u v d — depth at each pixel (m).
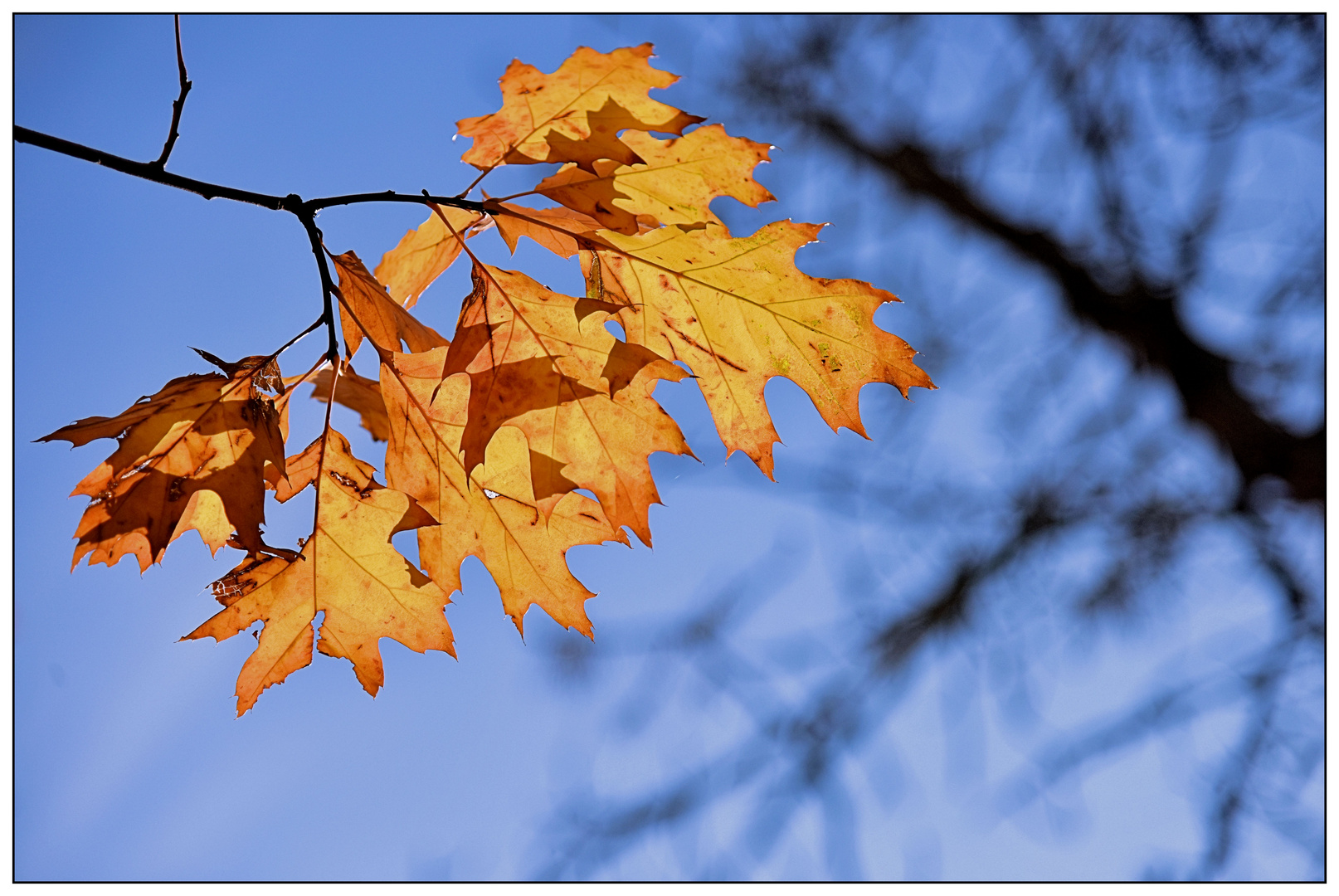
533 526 1.46
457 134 1.43
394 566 1.47
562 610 1.47
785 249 1.46
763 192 1.44
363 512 1.46
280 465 1.43
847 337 1.46
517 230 1.46
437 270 1.47
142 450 1.41
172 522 1.40
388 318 1.46
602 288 1.47
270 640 1.46
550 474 1.44
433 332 1.49
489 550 1.47
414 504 1.46
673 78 1.42
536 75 1.41
